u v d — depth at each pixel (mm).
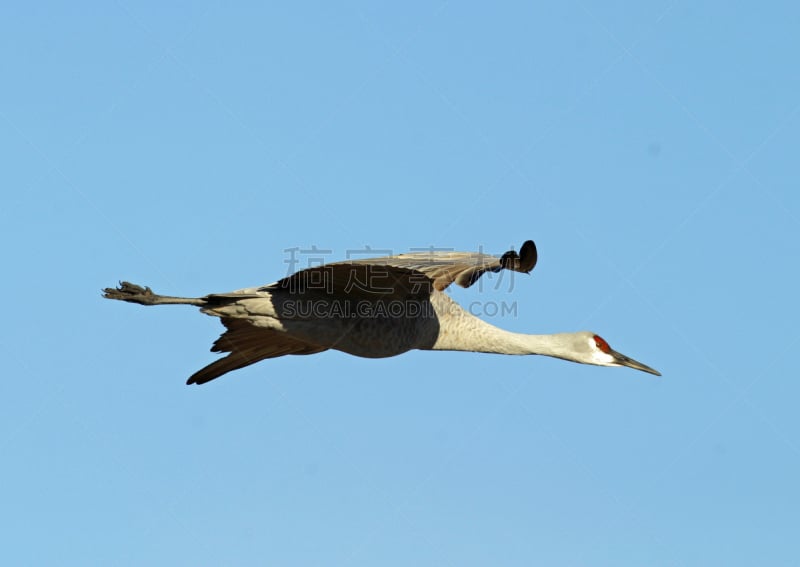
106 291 14195
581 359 16797
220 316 14188
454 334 15883
